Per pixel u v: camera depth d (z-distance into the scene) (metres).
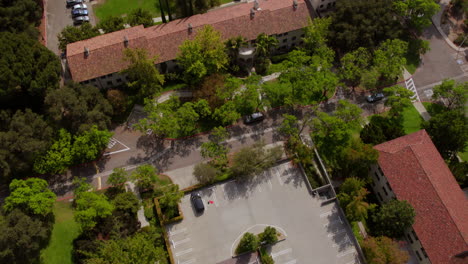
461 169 70.50
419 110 85.00
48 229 63.12
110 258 55.19
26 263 59.69
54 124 71.50
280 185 72.31
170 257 62.44
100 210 59.50
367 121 82.44
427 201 62.69
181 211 68.31
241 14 85.75
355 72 81.50
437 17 101.31
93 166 73.44
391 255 58.84
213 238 66.12
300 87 77.88
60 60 80.69
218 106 77.19
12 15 82.69
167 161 74.75
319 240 66.81
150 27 86.19
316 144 77.19
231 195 70.75
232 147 77.19
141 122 71.69
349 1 88.81
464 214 62.41
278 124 80.88
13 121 65.44
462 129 72.06
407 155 66.62
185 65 78.69
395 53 83.25
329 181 71.00
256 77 77.81
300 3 88.00
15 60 69.44
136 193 69.50
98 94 73.69
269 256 64.12
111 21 87.81
